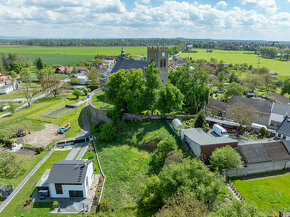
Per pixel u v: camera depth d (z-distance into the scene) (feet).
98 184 155.74
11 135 232.12
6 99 389.19
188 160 134.51
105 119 248.11
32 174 168.66
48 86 431.84
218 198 117.60
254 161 148.25
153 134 201.16
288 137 196.13
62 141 222.07
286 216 109.50
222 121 230.48
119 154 188.55
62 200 142.72
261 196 126.62
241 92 366.43
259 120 258.98
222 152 143.33
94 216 119.03
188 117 229.66
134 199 140.56
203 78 269.85
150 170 167.12
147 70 224.74
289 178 146.10
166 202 111.45
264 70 576.20
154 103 221.66
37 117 290.97
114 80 236.22
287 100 358.64
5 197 146.30
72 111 312.91
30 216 129.29
